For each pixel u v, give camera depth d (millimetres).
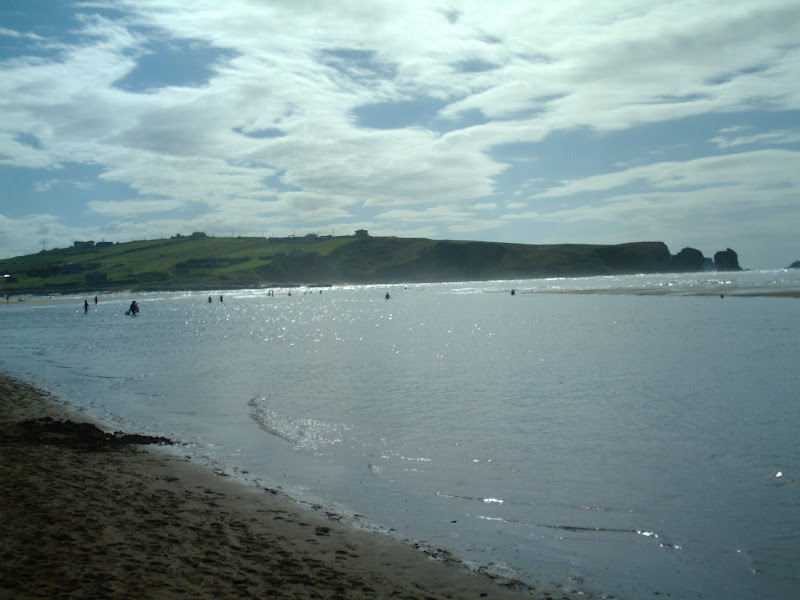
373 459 14328
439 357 34875
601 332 48750
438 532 10109
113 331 59281
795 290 105562
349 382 25969
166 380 26703
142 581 7512
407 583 8156
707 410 19641
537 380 26109
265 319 77750
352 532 9953
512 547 9570
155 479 12305
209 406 20625
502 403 21094
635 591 8227
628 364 30531
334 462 14070
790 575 8695
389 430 17172
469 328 56281
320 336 51031
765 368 28281
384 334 52062
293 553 8906
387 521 10539
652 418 18562
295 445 15547
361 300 134875
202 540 9141
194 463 13727
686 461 14164
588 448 15273
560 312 75625
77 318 83438
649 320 59312
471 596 7887
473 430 17141
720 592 8219
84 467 12836
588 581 8477
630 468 13648
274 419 18609
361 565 8656
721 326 50625
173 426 17609
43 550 8312
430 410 19922
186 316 86188
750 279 188750
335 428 17422
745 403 20688
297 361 33594
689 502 11547
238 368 30781
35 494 10797
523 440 16062
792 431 16844
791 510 11133
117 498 10859
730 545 9695
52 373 29125
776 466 13727
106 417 18672
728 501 11602
